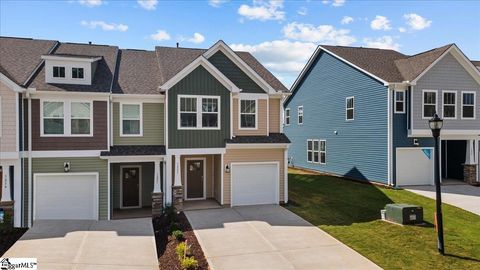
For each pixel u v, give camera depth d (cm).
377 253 1079
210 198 1886
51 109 1488
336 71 2472
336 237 1229
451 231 1264
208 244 1167
